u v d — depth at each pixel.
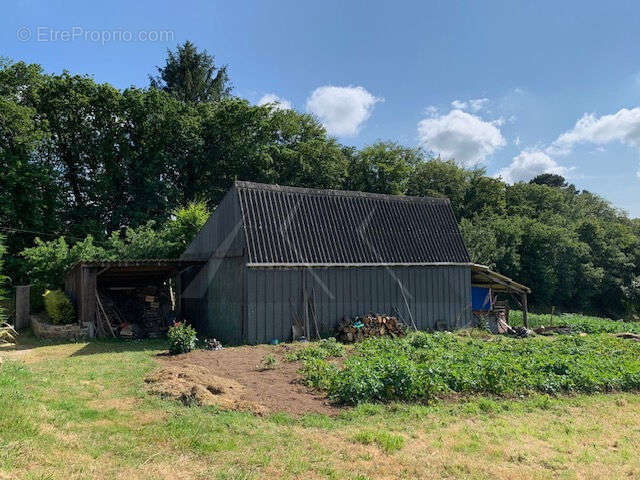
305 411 8.87
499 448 7.33
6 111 30.88
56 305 20.14
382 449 7.12
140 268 22.41
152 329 21.72
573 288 47.44
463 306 21.52
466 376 10.56
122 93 37.47
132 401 8.98
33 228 32.78
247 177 41.66
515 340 18.16
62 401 8.65
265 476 6.11
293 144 46.28
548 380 11.03
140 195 38.19
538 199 63.97
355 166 50.09
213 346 16.11
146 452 6.64
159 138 38.50
